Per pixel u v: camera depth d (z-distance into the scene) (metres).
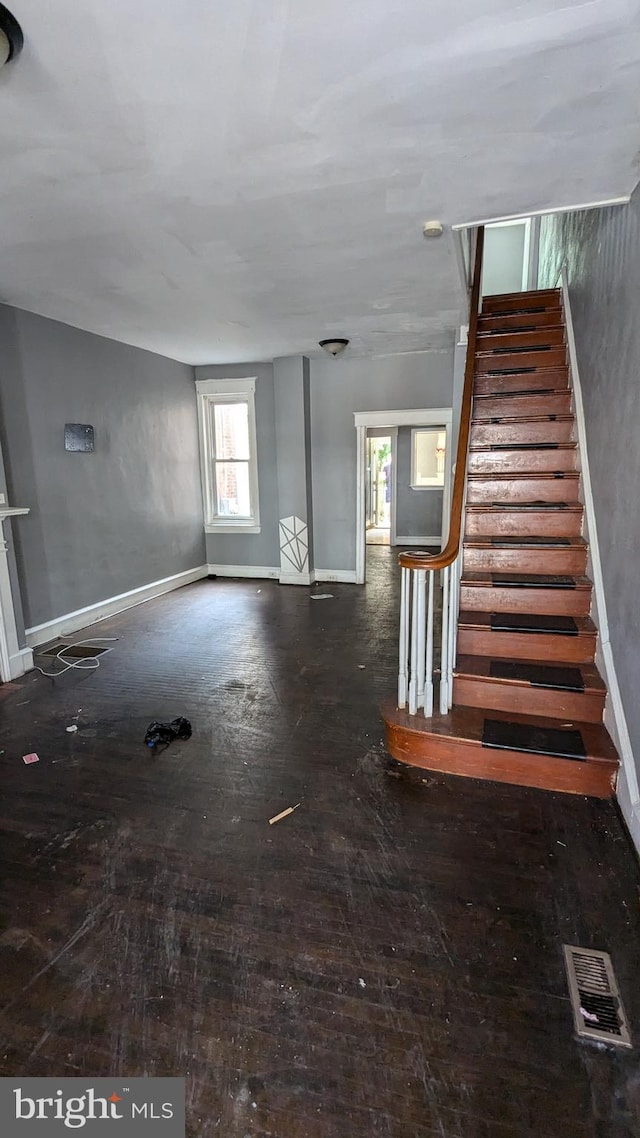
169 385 6.03
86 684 3.66
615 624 2.46
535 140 1.89
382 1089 1.29
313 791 2.44
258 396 6.38
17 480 4.10
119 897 1.86
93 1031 1.42
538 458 3.60
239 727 3.04
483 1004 1.48
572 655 2.79
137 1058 1.36
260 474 6.56
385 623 4.93
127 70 1.50
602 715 2.56
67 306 3.92
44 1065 1.34
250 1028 1.43
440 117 1.75
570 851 2.03
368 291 3.58
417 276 3.28
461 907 1.79
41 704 3.37
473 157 2.00
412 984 1.54
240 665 3.96
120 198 2.25
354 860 2.01
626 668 2.25
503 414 3.97
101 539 5.07
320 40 1.40
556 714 2.61
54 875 1.96
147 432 5.67
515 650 2.84
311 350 5.57
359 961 1.61
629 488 2.27
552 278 5.37
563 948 1.64
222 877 1.94
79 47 1.41
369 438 9.59
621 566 2.38
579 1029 1.41
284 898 1.85
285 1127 1.22
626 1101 1.25
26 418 4.15
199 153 1.93
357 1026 1.43
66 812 2.33
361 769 2.60
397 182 2.17
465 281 3.52
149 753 2.78
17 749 2.84
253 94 1.61
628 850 2.03
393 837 2.13
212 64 1.48
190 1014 1.46
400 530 9.47
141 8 1.29
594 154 1.99
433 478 9.20
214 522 6.87
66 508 4.62
